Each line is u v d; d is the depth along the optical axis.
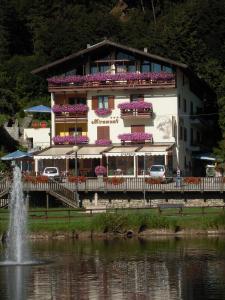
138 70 86.56
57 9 145.88
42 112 104.81
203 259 41.06
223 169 82.81
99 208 62.47
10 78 119.00
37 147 92.06
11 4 144.00
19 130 100.81
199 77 103.56
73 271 37.81
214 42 111.88
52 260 41.75
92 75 86.19
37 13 144.38
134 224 53.41
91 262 40.75
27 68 120.81
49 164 84.75
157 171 77.19
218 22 113.94
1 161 86.62
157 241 50.03
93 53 87.06
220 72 107.00
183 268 38.00
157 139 85.19
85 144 85.62
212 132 103.62
